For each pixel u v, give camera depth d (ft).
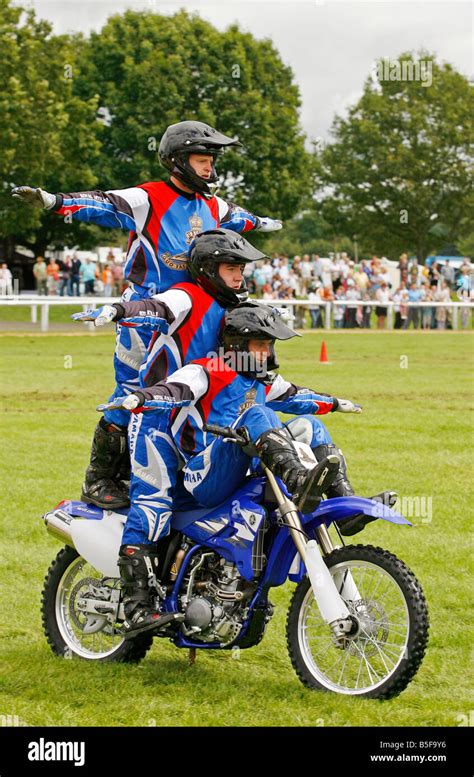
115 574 40.91
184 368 38.09
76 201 41.47
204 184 42.98
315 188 373.20
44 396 114.73
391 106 355.15
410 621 36.29
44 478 73.51
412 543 57.72
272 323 38.37
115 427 42.65
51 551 56.75
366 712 36.11
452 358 165.07
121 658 41.42
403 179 359.46
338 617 36.40
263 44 330.75
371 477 74.49
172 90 306.14
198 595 38.86
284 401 41.01
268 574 37.91
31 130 262.06
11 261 308.60
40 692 38.40
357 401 113.19
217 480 37.93
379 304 224.12
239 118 311.68
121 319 37.58
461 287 239.71
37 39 280.10
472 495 69.41
